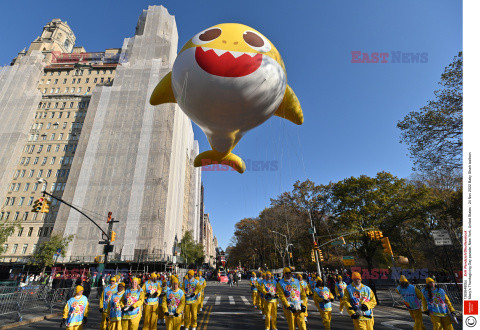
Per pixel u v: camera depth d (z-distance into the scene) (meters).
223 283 37.81
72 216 34.94
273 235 41.03
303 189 40.44
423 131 14.23
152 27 51.22
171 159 43.38
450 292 13.33
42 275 27.61
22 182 43.94
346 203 30.17
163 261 30.33
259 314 10.70
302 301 6.07
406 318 10.34
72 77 53.25
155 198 36.09
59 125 48.44
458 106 12.93
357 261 36.00
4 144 44.91
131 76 45.50
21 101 48.50
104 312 6.48
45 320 10.14
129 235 33.47
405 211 27.17
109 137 40.53
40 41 59.47
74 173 39.38
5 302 10.53
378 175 30.59
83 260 30.50
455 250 22.66
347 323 9.22
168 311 6.24
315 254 23.81
